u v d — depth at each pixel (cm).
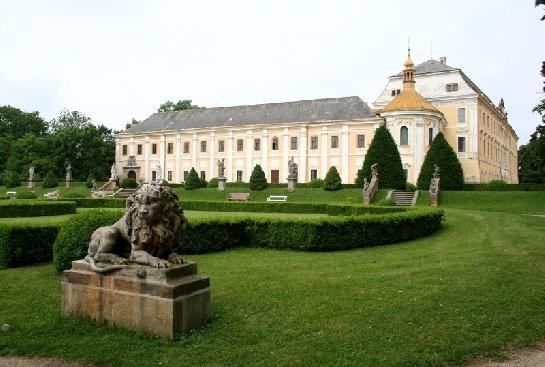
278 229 1248
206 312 599
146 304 557
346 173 4869
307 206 2334
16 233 984
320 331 572
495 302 684
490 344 553
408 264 962
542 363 514
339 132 4925
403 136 4525
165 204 595
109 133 7594
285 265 986
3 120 7419
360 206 1978
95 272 596
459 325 598
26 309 671
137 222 584
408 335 564
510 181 7238
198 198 4103
